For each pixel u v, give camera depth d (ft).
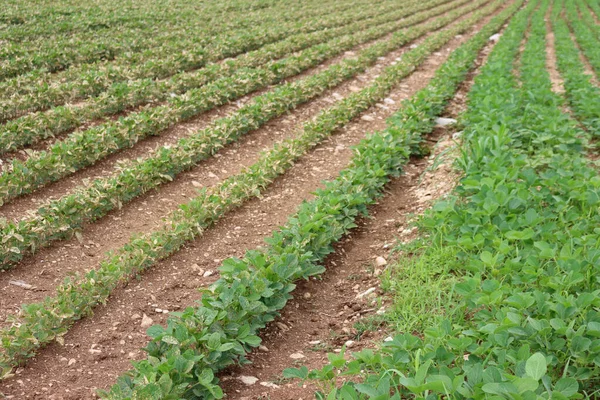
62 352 15.81
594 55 53.93
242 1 89.35
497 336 12.42
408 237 21.61
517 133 28.58
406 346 12.75
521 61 49.96
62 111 31.50
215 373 14.70
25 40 49.01
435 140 33.24
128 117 31.24
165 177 26.45
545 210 19.89
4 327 16.63
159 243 20.48
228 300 14.73
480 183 20.44
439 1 107.96
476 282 14.75
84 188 24.32
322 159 31.14
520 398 9.61
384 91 42.63
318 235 19.71
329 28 71.56
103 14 64.28
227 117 33.88
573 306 13.14
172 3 80.33
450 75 42.75
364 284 19.17
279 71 44.91
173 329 14.06
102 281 17.95
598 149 29.37
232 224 23.86
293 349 16.07
